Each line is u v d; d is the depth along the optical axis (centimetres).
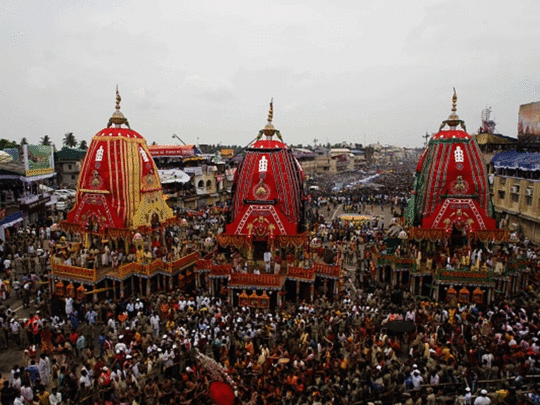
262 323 2108
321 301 2469
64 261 2750
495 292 2670
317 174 13225
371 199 7419
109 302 2380
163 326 2278
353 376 1616
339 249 3247
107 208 2878
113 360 1762
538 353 1753
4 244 3359
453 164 2962
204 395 1425
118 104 3012
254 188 2845
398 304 2639
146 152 3086
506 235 2862
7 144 8475
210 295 2691
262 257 3053
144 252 2827
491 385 1672
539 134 4578
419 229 2964
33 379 1638
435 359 1789
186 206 5784
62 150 7481
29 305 2541
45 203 4962
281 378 1603
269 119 3102
